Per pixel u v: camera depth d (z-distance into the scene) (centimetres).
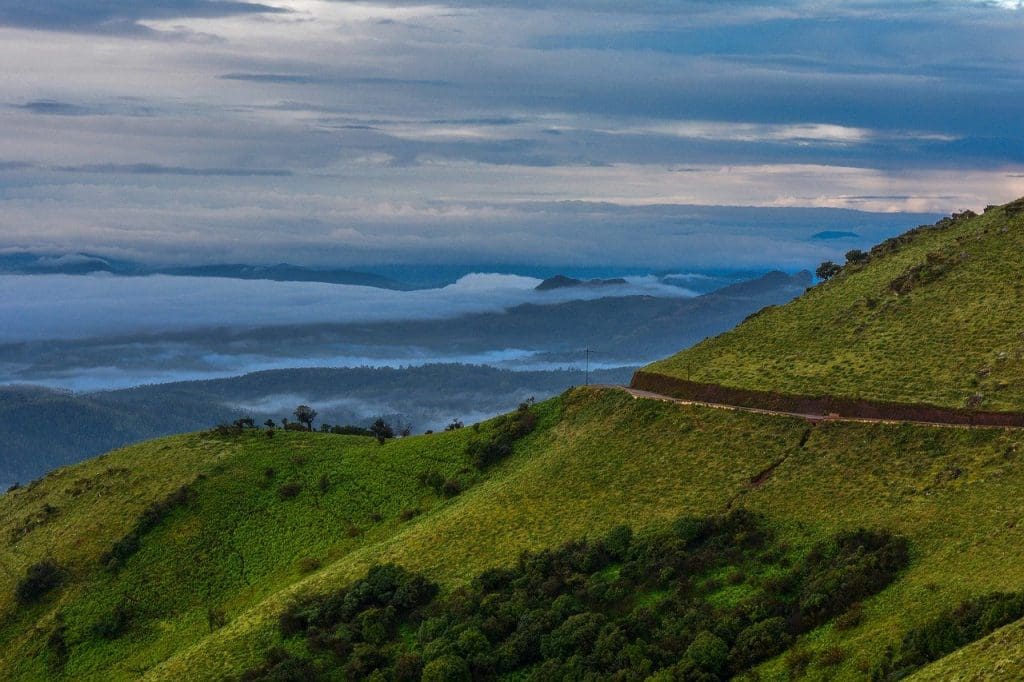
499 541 11144
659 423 12288
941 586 7862
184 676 10562
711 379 12812
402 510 13675
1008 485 8912
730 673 8112
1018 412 9869
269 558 13650
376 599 10762
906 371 11400
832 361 12325
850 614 7981
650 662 8488
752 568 9194
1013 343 11231
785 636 8150
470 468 13888
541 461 12925
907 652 7200
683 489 10844
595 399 13712
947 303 12900
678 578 9381
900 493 9462
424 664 9456
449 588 10600
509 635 9538
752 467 10762
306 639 10569
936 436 9994
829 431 10775
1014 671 6216
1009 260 13350
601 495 11350
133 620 13212
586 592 9681
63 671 12738
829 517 9531
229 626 11575
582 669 8731
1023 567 7638
